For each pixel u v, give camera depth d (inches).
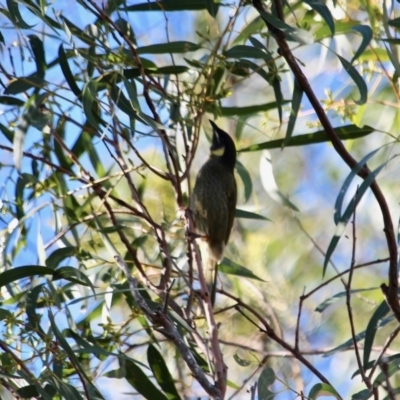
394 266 329.4
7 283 360.2
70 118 376.5
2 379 345.7
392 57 367.2
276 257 635.5
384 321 355.3
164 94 368.2
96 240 451.2
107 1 392.8
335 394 347.6
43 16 363.9
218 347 323.6
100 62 368.5
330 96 412.8
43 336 346.6
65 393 334.6
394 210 598.9
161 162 552.1
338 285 626.2
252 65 383.6
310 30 431.2
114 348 387.5
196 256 362.6
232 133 584.7
